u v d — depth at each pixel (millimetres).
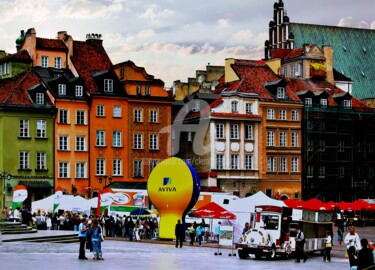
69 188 115188
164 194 81625
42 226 86000
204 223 82188
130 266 50031
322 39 178125
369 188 135500
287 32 176875
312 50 145250
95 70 121562
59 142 115062
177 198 81062
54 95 114812
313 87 140375
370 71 177000
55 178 114312
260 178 126438
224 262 56875
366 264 37344
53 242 68875
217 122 123812
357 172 135125
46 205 90188
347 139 134625
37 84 114812
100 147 117812
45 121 114250
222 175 123562
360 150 135625
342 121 134250
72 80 116875
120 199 89500
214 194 89438
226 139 124250
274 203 80250
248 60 137000
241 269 51219
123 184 116812
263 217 63531
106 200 89125
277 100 128625
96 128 117688
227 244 73625
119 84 120312
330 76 145625
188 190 80875
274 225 63125
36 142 113375
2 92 114750
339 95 137625
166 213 82188
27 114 112938
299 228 62438
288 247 62688
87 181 116688
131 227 81250
